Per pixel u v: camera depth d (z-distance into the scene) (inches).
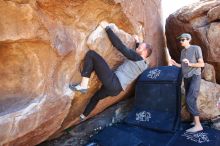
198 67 178.2
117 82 145.4
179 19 244.4
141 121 187.0
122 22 154.6
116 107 208.2
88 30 136.4
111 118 200.7
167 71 198.5
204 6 231.0
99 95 153.6
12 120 112.1
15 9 104.6
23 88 123.9
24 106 120.1
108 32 140.4
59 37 122.7
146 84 198.1
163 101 189.5
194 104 178.4
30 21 109.8
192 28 233.1
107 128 186.1
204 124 193.0
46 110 126.5
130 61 151.0
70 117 164.1
